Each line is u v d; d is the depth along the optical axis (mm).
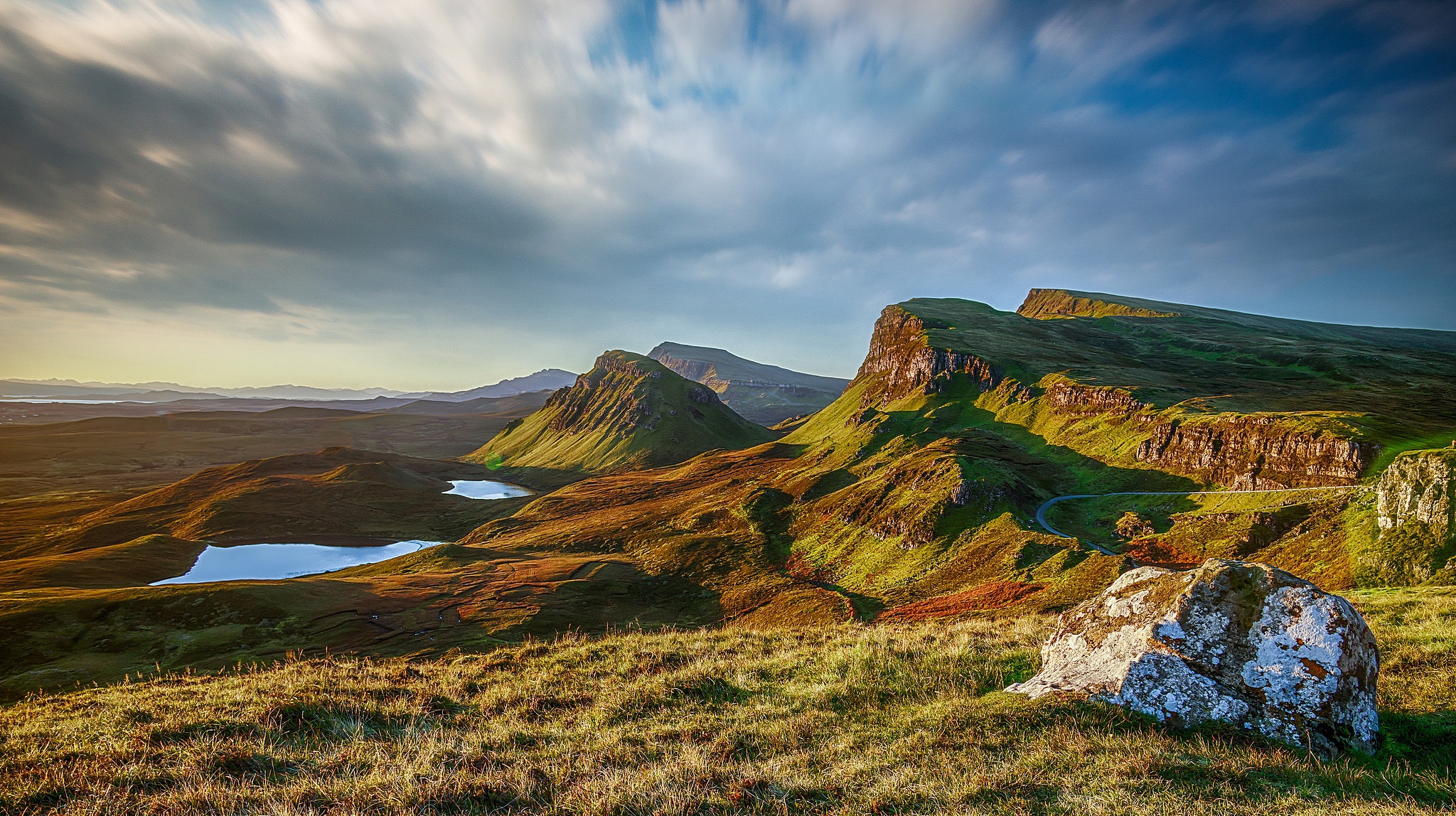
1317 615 12828
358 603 112375
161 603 102875
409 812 9992
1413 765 10938
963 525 126938
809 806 10031
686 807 9984
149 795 10758
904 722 13703
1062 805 9570
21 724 14609
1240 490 128875
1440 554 58375
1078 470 169250
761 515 183000
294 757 12922
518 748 13516
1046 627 21094
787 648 21328
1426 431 123938
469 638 96875
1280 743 11742
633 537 186500
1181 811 9180
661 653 21000
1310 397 197000
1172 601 14375
